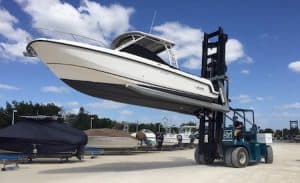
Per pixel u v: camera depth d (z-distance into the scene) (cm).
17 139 1802
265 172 1475
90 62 1305
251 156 1750
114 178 1278
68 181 1211
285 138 8081
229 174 1402
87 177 1308
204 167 1659
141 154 2669
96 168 1620
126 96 1466
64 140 1859
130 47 1420
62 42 1263
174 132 4672
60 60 1298
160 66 1452
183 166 1709
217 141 1744
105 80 1353
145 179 1253
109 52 1329
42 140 1828
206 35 1811
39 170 1545
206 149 1802
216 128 1762
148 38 1448
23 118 1952
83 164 1820
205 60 1802
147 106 1620
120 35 1414
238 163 1648
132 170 1537
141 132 3334
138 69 1395
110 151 2695
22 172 1476
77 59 1291
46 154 1856
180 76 1530
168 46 1508
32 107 8681
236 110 1802
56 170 1542
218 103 1734
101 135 2672
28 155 1820
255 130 1842
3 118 8181
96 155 2350
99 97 1503
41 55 1305
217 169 1574
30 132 1833
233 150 1666
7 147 1803
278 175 1383
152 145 3212
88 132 2727
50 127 1892
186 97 1564
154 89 1444
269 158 1859
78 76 1330
